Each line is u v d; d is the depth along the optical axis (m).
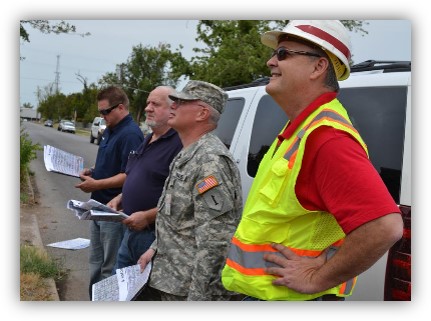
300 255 1.88
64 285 4.91
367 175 1.67
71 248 4.18
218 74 9.99
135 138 3.97
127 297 2.69
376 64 3.34
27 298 4.22
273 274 1.89
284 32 1.99
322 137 1.76
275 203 1.86
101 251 4.00
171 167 2.69
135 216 3.20
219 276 2.43
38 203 8.98
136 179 3.36
